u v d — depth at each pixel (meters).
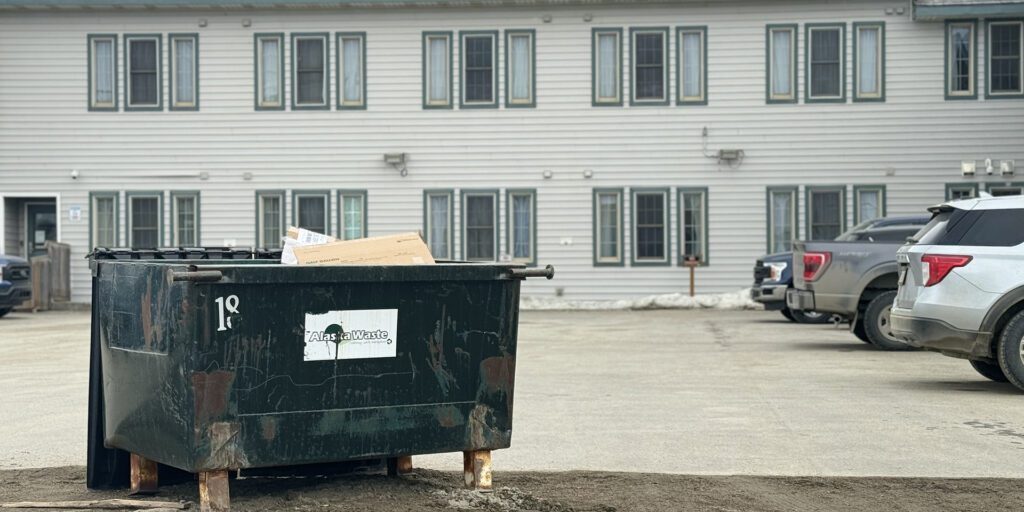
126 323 6.79
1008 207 11.85
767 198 28.11
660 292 28.38
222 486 6.36
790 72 28.05
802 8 27.97
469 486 7.12
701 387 12.65
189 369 6.21
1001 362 11.71
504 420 7.00
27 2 28.50
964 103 27.66
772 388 12.48
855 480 7.77
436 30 28.55
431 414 6.79
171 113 29.03
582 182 28.44
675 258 28.31
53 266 28.69
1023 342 11.66
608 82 28.41
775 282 21.77
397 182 28.70
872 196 27.92
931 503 7.09
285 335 6.40
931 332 11.94
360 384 6.60
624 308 28.05
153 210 29.16
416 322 6.73
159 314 6.40
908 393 11.97
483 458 7.08
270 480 7.63
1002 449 8.86
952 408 10.90
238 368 6.30
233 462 6.30
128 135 29.09
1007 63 27.59
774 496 7.29
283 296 6.39
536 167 28.50
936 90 27.70
